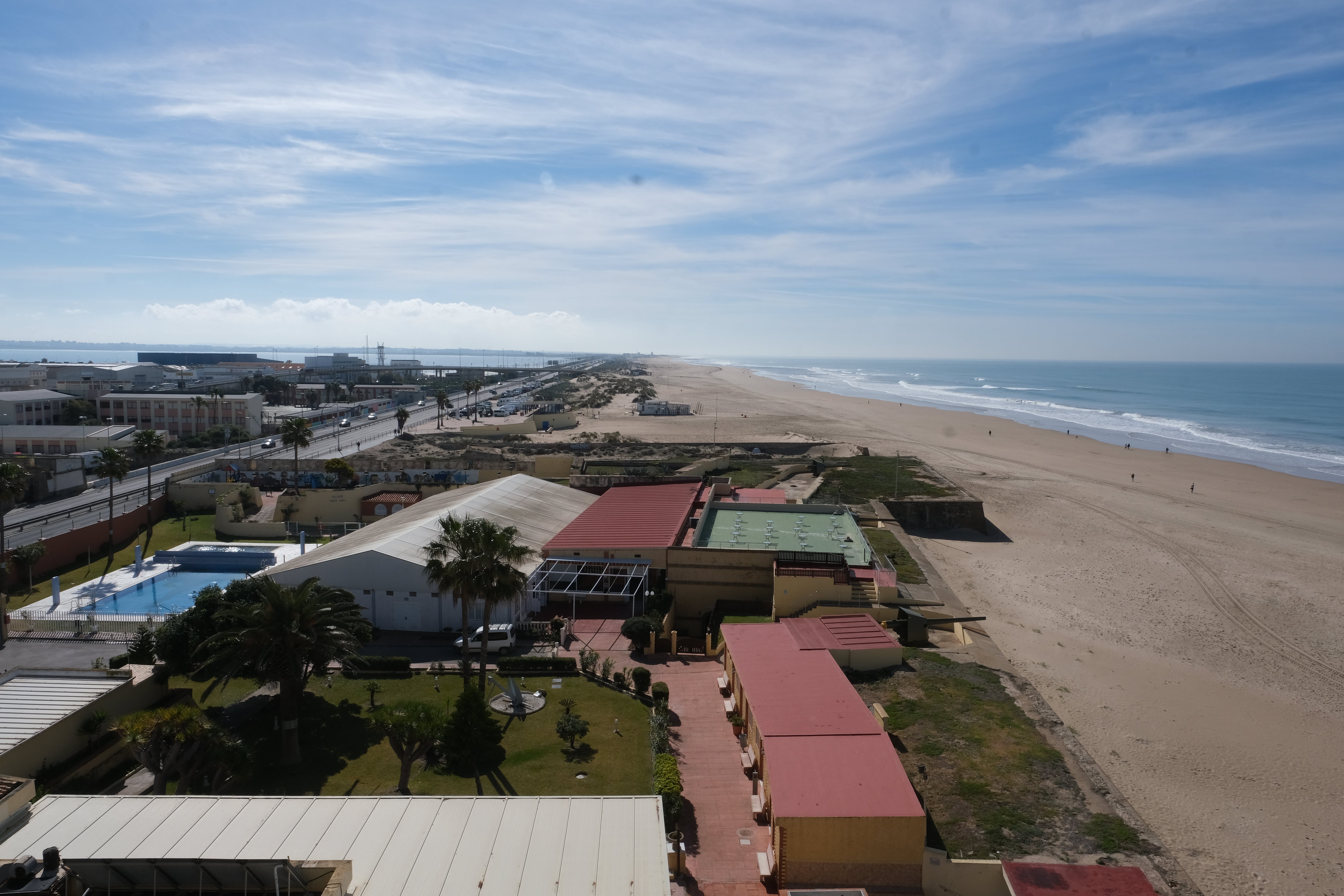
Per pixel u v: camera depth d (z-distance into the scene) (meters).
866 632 43.91
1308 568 71.38
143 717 28.27
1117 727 41.78
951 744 34.28
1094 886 24.92
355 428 157.62
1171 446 152.38
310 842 19.44
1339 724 42.88
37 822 19.80
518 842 19.70
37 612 53.00
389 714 30.66
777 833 26.83
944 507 83.94
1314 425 192.38
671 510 66.69
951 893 26.39
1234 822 33.94
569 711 37.31
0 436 107.44
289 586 49.94
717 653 47.12
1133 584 66.38
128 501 82.69
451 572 38.91
